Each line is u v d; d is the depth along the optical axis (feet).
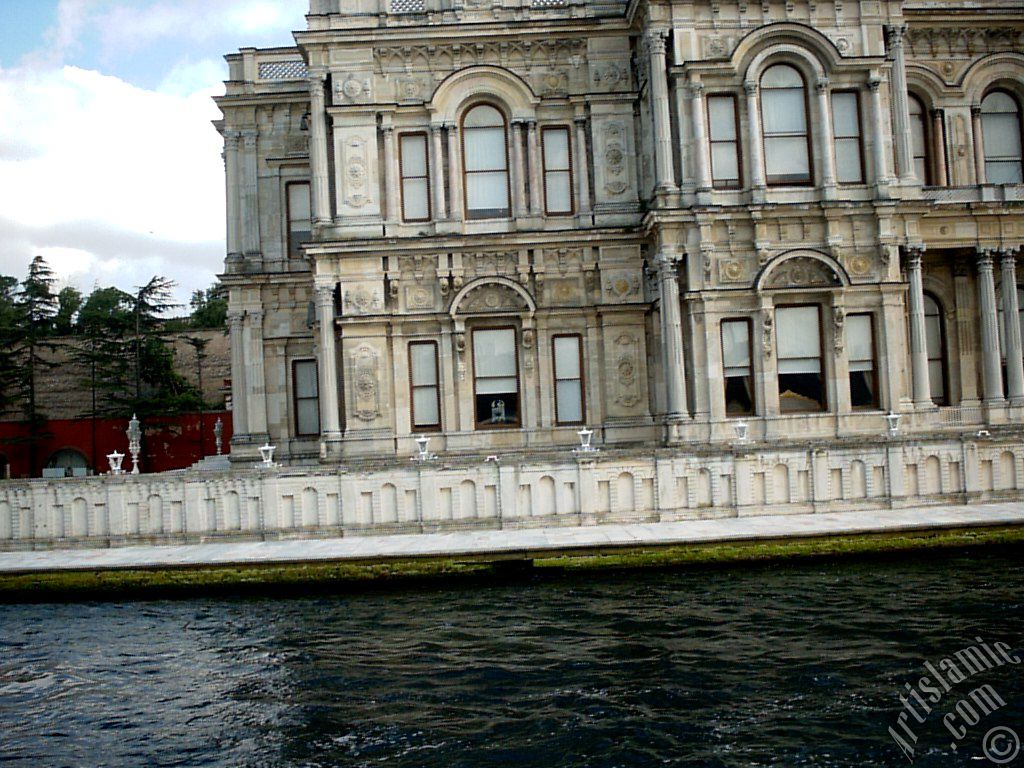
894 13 105.70
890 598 67.26
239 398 130.62
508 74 112.78
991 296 113.39
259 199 132.98
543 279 112.98
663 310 104.22
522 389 112.78
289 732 49.01
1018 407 111.96
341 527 86.33
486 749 45.85
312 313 119.24
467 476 86.53
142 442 201.46
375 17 112.27
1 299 322.96
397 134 113.19
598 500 86.69
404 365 111.86
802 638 59.62
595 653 58.70
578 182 114.21
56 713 52.90
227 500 86.48
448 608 69.92
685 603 68.18
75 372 242.37
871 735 45.68
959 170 119.03
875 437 96.94
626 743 45.73
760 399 103.04
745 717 48.21
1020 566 74.54
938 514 83.10
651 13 104.06
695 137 104.01
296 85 133.69
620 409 112.88
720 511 86.89
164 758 46.52
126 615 71.92
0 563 79.51
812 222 104.27
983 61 118.73
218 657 61.52
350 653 60.90
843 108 106.11
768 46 104.63
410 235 112.88
